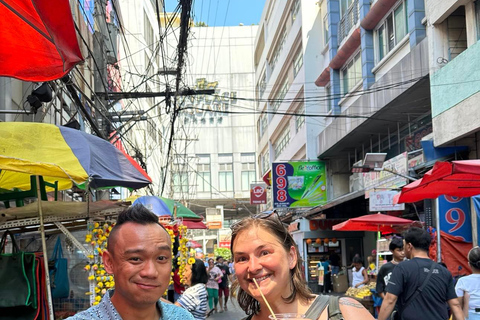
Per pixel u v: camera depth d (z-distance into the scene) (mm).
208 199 54312
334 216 23750
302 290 2398
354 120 19312
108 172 4734
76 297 5773
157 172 39719
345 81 22281
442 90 12969
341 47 21047
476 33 12156
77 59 4227
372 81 18547
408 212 16688
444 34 13398
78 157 4473
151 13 38469
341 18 22672
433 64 13430
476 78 11602
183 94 15133
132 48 32406
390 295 4586
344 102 22000
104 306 2289
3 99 9195
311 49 26594
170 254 2299
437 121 13164
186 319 2451
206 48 58000
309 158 25719
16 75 4504
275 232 2371
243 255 2377
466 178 6004
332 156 24859
